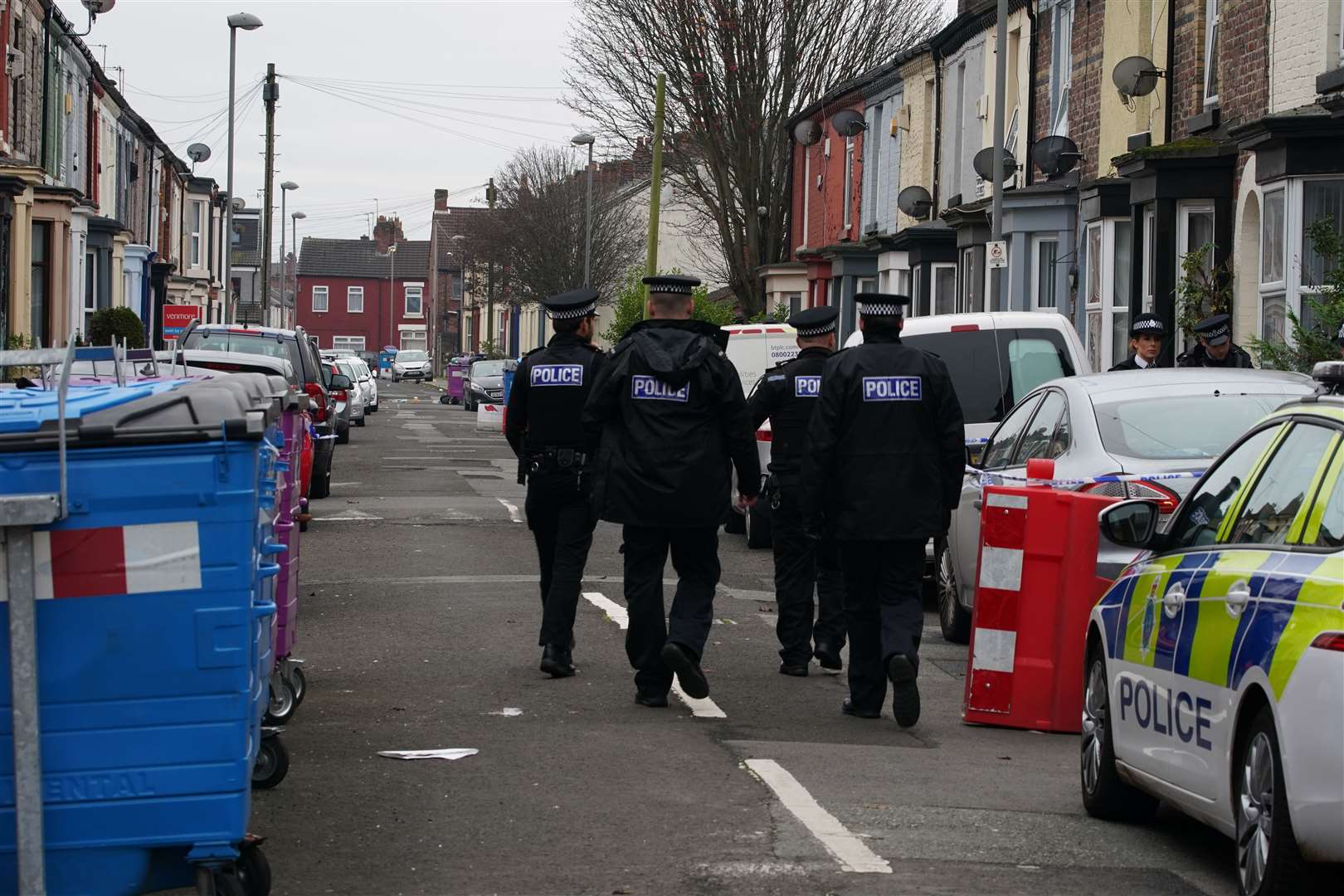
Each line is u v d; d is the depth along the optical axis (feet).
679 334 31.60
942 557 42.86
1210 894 20.39
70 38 133.08
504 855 21.57
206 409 17.26
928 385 30.42
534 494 35.04
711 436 31.37
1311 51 62.23
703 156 160.97
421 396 286.46
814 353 36.11
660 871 20.88
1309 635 17.74
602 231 240.32
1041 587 30.91
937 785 26.05
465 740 28.71
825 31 155.43
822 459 30.48
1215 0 73.77
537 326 291.17
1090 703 25.14
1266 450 21.57
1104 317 82.64
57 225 124.88
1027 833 23.29
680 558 31.76
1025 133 99.50
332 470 102.68
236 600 17.29
